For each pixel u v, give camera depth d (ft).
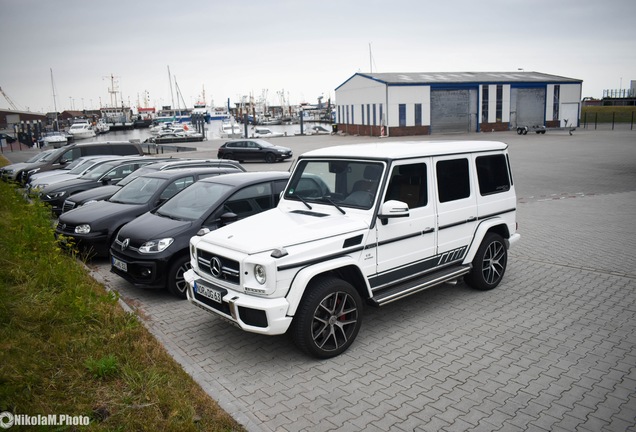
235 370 16.14
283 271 15.60
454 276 20.62
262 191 25.64
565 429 12.60
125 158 52.03
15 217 29.73
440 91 146.30
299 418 13.30
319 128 212.23
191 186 26.71
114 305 19.27
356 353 17.20
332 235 16.83
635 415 13.16
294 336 16.25
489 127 154.20
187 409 12.92
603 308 20.75
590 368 15.72
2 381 12.99
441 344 17.71
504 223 23.17
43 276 20.54
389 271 18.57
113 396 13.37
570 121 165.58
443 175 20.47
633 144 104.53
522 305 21.34
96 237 27.89
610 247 30.12
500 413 13.35
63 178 49.78
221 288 16.87
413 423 12.97
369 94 151.64
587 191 53.06
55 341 15.79
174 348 17.74
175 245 22.66
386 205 17.47
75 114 463.83
